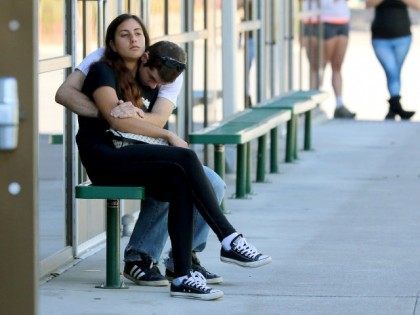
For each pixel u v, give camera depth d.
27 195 9.94
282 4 33.44
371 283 15.68
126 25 14.86
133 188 14.48
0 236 9.98
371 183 25.22
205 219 14.63
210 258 17.23
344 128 35.97
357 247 18.23
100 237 18.52
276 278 15.93
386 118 38.94
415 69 57.19
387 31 38.22
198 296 14.57
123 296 14.77
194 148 24.72
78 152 16.14
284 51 33.91
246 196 23.14
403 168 27.56
